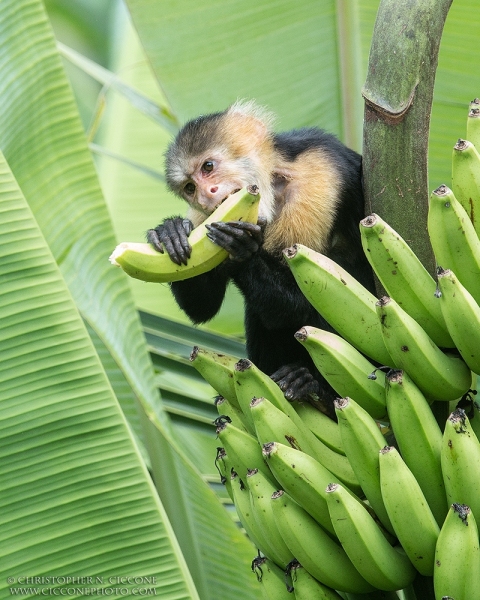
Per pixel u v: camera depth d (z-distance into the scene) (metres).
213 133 6.91
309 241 6.45
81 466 5.18
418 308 3.99
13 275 5.21
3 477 5.12
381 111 4.25
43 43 6.45
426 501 3.84
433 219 3.90
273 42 7.53
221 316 8.63
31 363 5.18
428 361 3.85
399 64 4.22
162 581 5.15
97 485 5.18
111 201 9.42
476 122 4.33
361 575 3.91
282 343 6.66
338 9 7.42
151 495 5.22
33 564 5.09
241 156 6.84
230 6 7.53
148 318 7.11
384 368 4.51
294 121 7.42
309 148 6.71
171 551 5.20
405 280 3.97
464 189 4.10
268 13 7.53
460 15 7.13
